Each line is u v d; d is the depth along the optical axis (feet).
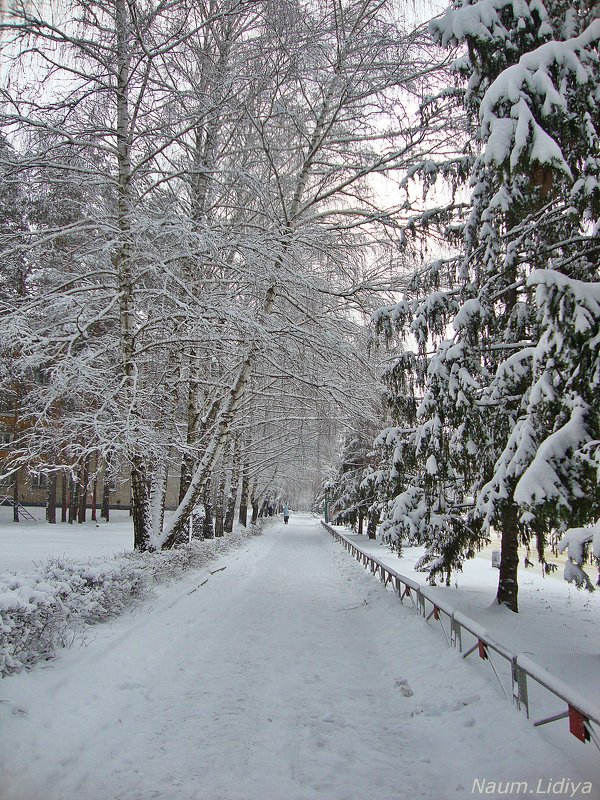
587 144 17.33
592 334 16.05
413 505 33.45
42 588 18.03
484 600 33.50
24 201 31.48
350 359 37.19
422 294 32.81
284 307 41.14
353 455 88.33
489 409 24.44
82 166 32.30
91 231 34.81
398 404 31.07
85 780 12.09
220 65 32.17
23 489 132.77
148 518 37.11
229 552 64.39
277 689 18.67
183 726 15.33
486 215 24.52
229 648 23.65
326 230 35.76
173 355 38.29
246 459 85.25
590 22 18.74
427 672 19.79
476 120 24.97
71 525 100.89
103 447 28.71
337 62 32.99
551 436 17.22
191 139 38.68
